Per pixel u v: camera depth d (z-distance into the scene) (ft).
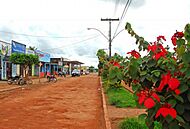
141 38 13.62
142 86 11.54
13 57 111.86
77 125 33.32
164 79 10.11
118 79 11.94
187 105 10.14
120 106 47.32
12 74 145.07
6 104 52.08
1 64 132.05
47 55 226.99
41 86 109.50
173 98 10.06
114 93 66.18
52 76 146.20
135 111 42.50
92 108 48.57
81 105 52.47
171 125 9.87
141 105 10.35
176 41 10.99
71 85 118.52
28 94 74.18
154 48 11.75
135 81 11.60
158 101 9.77
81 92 83.41
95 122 35.42
